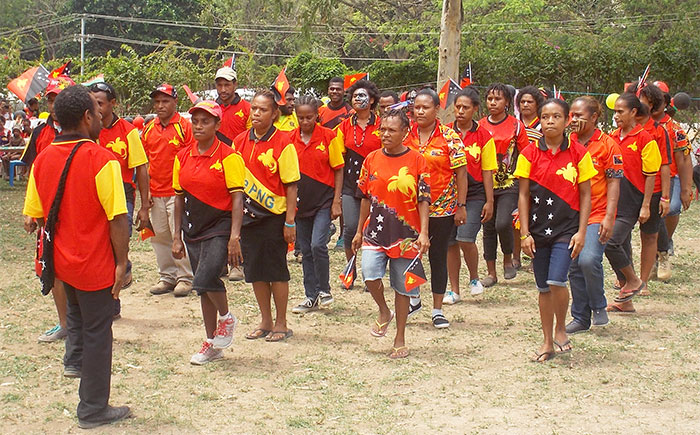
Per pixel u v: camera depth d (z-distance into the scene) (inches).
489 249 347.9
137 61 868.0
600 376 229.8
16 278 350.6
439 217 275.1
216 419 197.3
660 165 305.7
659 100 322.0
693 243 449.1
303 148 297.6
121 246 185.8
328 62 988.6
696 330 278.1
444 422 195.9
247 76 1014.4
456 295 319.3
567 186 230.4
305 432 189.6
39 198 187.5
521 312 304.7
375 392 217.5
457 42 549.6
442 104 345.1
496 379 227.8
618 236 296.2
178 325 284.0
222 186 230.1
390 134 233.8
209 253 231.5
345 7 1475.1
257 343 262.4
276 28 1507.1
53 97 266.4
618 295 315.6
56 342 259.4
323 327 282.4
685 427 192.5
